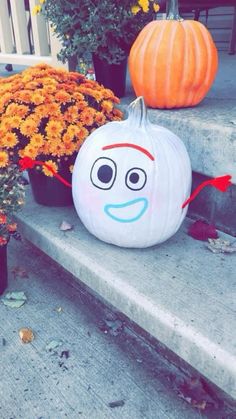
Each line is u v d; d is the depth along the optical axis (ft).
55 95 5.33
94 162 4.62
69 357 4.50
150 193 4.48
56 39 8.22
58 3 6.80
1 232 5.09
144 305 4.11
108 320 5.05
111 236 4.84
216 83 8.63
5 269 5.40
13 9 9.38
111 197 4.53
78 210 5.03
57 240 5.25
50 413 3.87
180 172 4.63
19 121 5.17
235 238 5.41
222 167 5.20
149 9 6.97
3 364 4.40
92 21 6.57
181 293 4.22
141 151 4.48
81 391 4.09
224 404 3.98
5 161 5.10
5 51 10.09
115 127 4.82
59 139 5.24
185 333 3.75
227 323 3.80
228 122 5.22
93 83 6.12
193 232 5.37
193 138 5.42
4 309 5.22
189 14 16.79
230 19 15.17
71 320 5.06
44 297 5.45
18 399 4.01
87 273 4.82
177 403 3.98
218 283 4.40
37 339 4.74
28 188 6.98
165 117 5.74
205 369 3.68
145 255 4.91
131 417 3.83
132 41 7.08
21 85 5.56
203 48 5.81
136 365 4.42
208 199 5.76
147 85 5.97
